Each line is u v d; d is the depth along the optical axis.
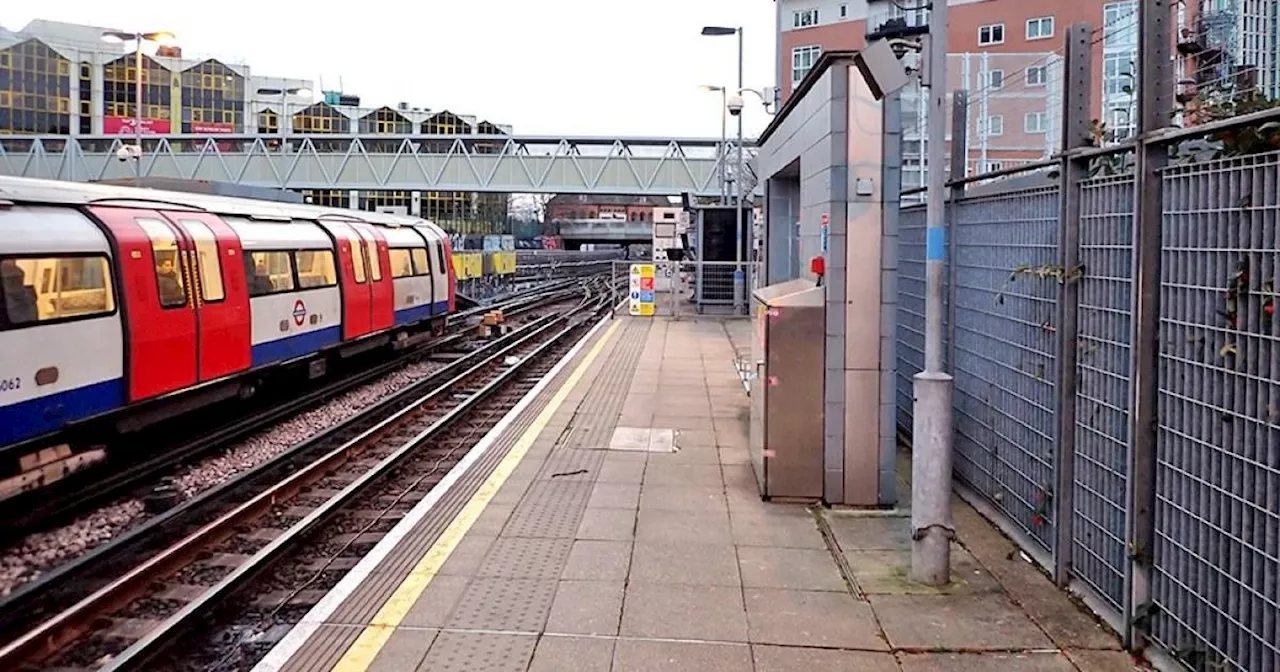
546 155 44.59
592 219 123.12
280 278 14.98
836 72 7.91
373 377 18.59
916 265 10.17
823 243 8.30
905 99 12.76
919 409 6.21
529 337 24.77
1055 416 6.20
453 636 5.40
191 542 7.43
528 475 9.12
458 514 7.80
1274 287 4.14
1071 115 6.06
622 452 10.18
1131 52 7.48
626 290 48.84
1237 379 4.39
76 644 5.89
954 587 6.16
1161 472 5.03
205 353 12.31
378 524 8.43
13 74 90.25
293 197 20.91
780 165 11.46
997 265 7.54
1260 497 4.23
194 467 10.66
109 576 7.16
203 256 12.41
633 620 5.64
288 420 13.68
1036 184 7.60
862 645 5.30
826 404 8.05
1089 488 5.85
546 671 5.00
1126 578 5.25
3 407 8.67
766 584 6.23
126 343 10.54
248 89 101.50
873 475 8.03
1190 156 5.07
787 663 5.09
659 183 44.47
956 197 8.62
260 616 6.34
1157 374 5.07
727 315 28.64
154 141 60.41
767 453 8.19
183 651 5.73
